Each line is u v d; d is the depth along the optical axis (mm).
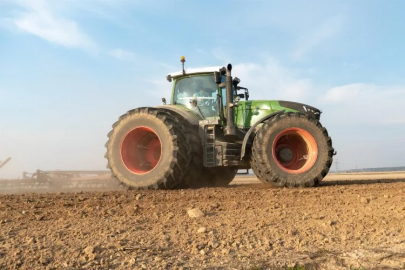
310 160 6562
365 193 5434
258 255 2553
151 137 7000
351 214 3779
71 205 4551
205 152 6922
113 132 6895
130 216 3764
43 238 2873
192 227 3254
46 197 5270
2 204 4535
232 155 6836
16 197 5281
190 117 7059
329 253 2615
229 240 2854
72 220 3572
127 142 6805
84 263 2354
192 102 7613
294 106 7387
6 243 2727
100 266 2309
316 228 3246
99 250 2582
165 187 6445
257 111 7398
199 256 2521
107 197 5215
